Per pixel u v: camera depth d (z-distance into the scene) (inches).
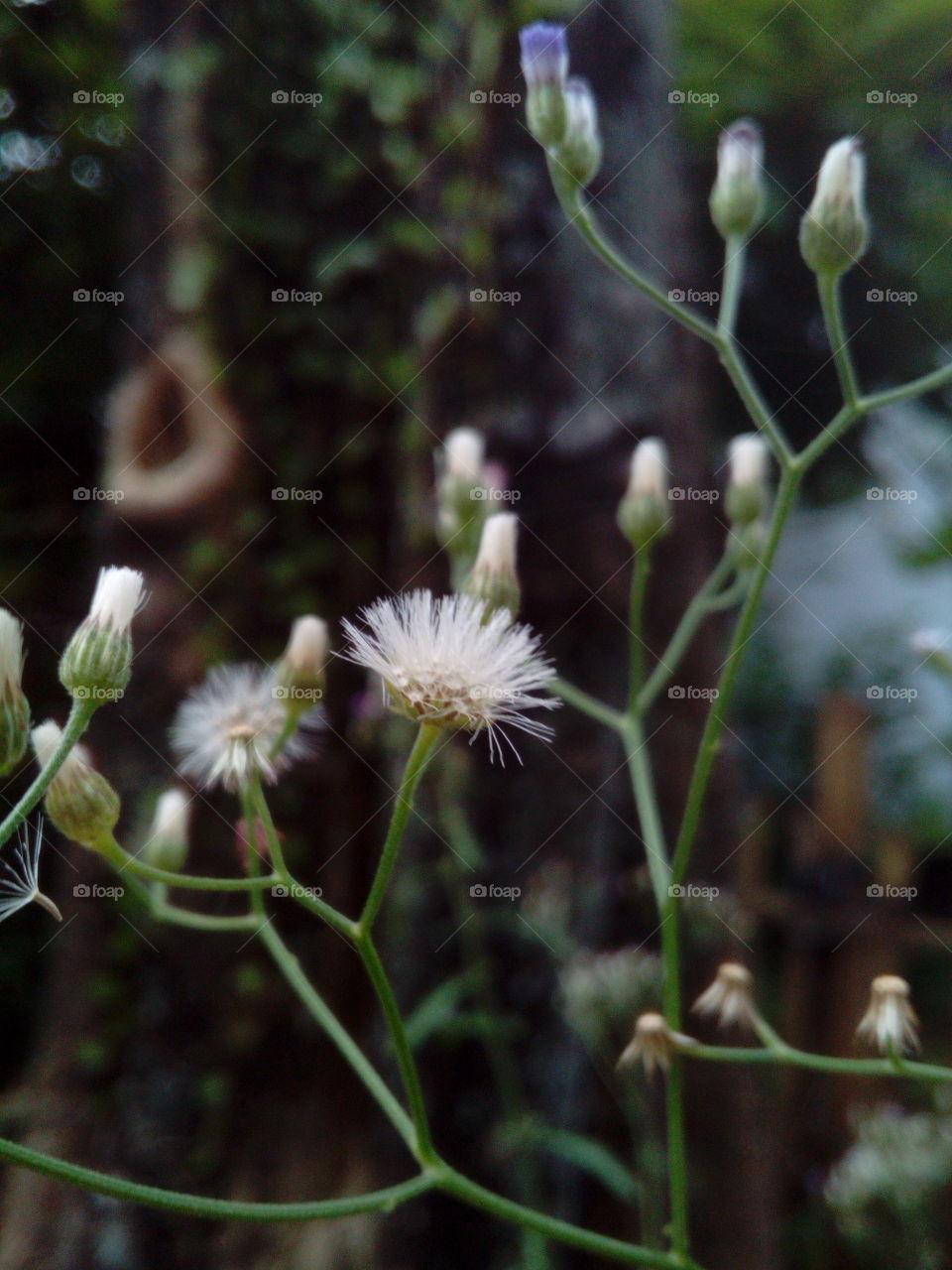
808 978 12.0
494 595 5.4
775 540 5.2
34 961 10.2
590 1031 7.2
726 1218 7.9
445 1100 7.5
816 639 17.4
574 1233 4.9
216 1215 4.4
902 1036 5.1
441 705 4.6
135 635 8.4
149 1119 8.1
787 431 14.8
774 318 14.1
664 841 7.8
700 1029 8.0
